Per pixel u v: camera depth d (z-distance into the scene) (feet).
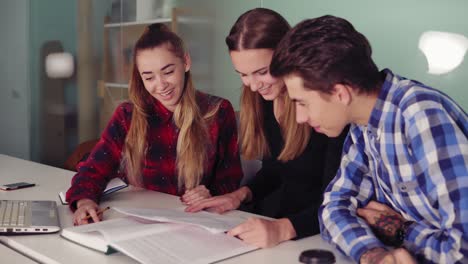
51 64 14.38
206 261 3.83
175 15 12.06
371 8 9.15
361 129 4.23
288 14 10.28
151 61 5.87
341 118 3.72
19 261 4.05
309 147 5.78
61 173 7.59
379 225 4.05
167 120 6.39
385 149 3.76
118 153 6.32
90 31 13.80
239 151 6.75
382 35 9.07
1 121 14.67
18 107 14.74
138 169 6.43
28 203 5.45
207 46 11.64
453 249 3.30
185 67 6.22
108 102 13.56
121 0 13.15
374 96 3.72
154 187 6.54
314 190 5.93
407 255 3.50
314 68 3.52
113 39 13.37
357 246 3.84
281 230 4.39
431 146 3.37
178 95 6.15
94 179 5.94
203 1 11.59
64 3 14.08
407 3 8.72
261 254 4.08
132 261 3.97
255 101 6.07
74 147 14.26
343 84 3.56
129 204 5.80
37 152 14.78
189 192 5.90
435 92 3.62
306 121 3.76
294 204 5.99
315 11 9.87
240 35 4.93
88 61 13.87
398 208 4.10
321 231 4.33
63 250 4.20
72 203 5.52
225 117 6.65
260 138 6.17
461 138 3.36
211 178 6.70
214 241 4.23
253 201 6.22
